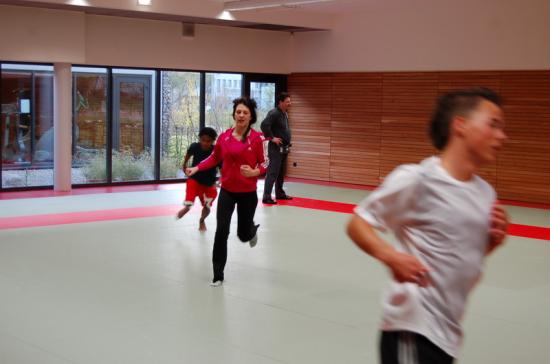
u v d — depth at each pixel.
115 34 13.41
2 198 11.89
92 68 13.64
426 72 13.95
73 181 13.67
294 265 7.34
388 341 2.44
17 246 7.92
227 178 6.33
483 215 2.36
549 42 12.29
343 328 5.23
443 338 2.37
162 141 14.74
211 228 9.34
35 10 12.23
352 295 6.20
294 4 12.27
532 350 4.91
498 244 2.42
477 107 2.35
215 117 15.52
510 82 12.82
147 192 13.14
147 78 14.41
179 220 9.95
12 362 4.34
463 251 2.35
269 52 15.91
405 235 2.44
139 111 14.37
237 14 13.66
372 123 14.95
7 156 12.87
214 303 5.83
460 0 13.27
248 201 6.44
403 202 2.38
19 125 12.94
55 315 5.38
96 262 7.21
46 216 10.05
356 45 15.04
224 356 4.56
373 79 14.84
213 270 6.48
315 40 15.81
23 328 5.04
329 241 8.69
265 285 6.47
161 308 5.64
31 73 12.98
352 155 15.37
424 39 13.89
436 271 2.36
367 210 2.38
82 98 13.60
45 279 6.47
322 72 15.77
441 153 2.47
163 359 4.48
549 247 8.82
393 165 14.68
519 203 12.80
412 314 2.37
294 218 10.40
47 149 13.30
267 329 5.17
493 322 5.56
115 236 8.64
